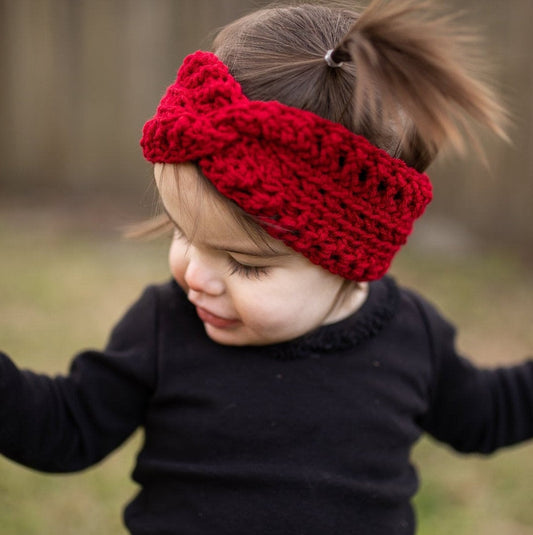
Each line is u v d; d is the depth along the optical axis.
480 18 4.96
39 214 6.29
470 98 1.09
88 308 4.10
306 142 1.06
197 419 1.29
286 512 1.25
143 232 1.39
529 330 4.01
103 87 6.77
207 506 1.27
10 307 4.04
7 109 6.89
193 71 1.13
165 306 1.38
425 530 2.44
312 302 1.19
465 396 1.53
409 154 1.19
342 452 1.29
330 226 1.11
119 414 1.36
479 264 5.01
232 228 1.09
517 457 2.87
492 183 5.32
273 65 1.11
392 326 1.41
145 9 6.54
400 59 1.05
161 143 1.11
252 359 1.30
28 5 6.68
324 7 1.25
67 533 2.34
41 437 1.28
